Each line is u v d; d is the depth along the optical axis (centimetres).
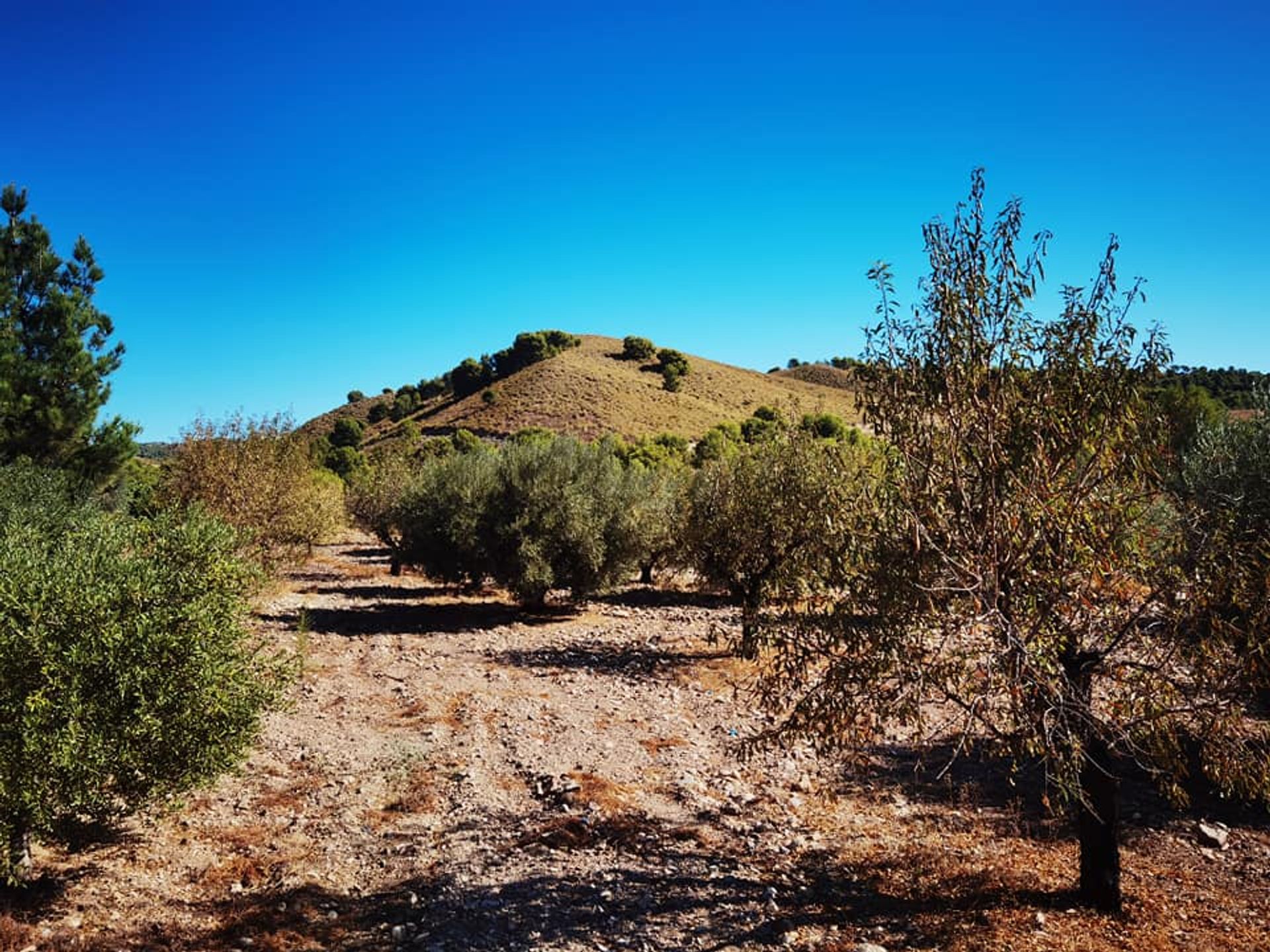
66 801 634
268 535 2169
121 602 691
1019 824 921
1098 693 831
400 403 13000
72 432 1977
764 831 904
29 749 602
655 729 1299
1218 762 658
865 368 674
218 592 769
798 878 785
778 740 739
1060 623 638
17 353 1919
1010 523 611
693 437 9262
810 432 1736
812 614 697
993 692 623
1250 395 1298
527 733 1263
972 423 634
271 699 788
